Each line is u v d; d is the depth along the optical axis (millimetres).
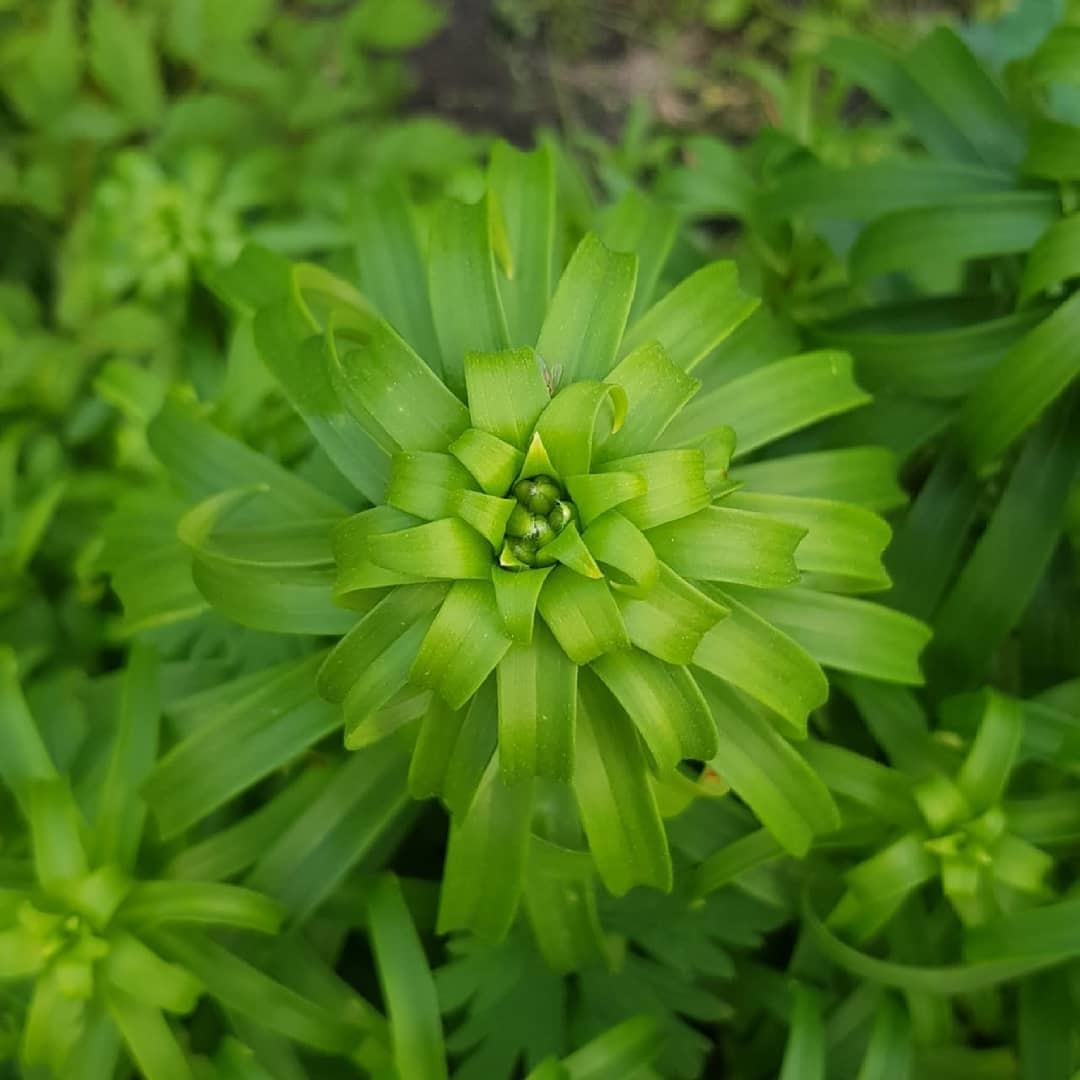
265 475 265
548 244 259
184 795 252
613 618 204
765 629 228
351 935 329
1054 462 293
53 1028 250
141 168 385
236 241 382
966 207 281
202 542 239
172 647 302
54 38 424
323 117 446
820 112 441
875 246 286
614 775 235
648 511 208
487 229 237
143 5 453
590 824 236
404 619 220
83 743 307
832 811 247
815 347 313
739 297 252
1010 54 410
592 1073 270
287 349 250
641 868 240
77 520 378
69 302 398
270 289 279
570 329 229
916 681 253
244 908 259
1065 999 279
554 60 592
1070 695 290
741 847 278
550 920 279
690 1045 295
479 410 212
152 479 368
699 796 290
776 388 254
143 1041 251
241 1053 259
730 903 300
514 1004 291
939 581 303
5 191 427
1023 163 281
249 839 274
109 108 444
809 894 292
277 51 470
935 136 308
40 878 249
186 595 267
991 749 263
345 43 468
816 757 276
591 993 297
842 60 320
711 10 587
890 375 298
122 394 344
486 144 470
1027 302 292
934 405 301
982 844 262
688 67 593
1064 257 258
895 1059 276
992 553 292
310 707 254
